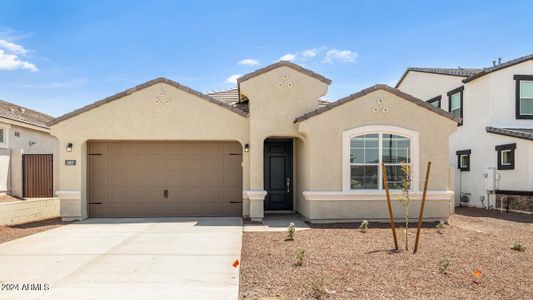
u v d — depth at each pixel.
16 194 15.91
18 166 16.02
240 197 14.76
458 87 20.92
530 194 16.34
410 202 13.23
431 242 10.09
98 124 13.86
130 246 9.70
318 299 6.09
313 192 12.93
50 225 12.92
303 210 14.30
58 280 7.04
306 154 13.72
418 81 25.00
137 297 6.21
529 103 18.80
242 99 15.60
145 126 13.91
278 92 13.88
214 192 14.70
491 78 18.64
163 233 11.38
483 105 19.08
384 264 7.89
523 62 18.77
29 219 13.99
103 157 14.54
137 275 7.33
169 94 13.97
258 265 7.92
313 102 13.93
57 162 16.06
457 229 12.21
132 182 14.56
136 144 14.61
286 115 13.88
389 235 11.02
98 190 14.51
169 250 9.27
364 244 9.80
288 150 16.20
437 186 13.27
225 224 12.92
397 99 13.24
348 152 13.08
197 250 9.26
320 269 7.57
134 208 14.55
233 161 14.77
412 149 13.22
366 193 13.00
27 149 19.77
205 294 6.34
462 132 20.70
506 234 11.43
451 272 7.38
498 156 18.12
